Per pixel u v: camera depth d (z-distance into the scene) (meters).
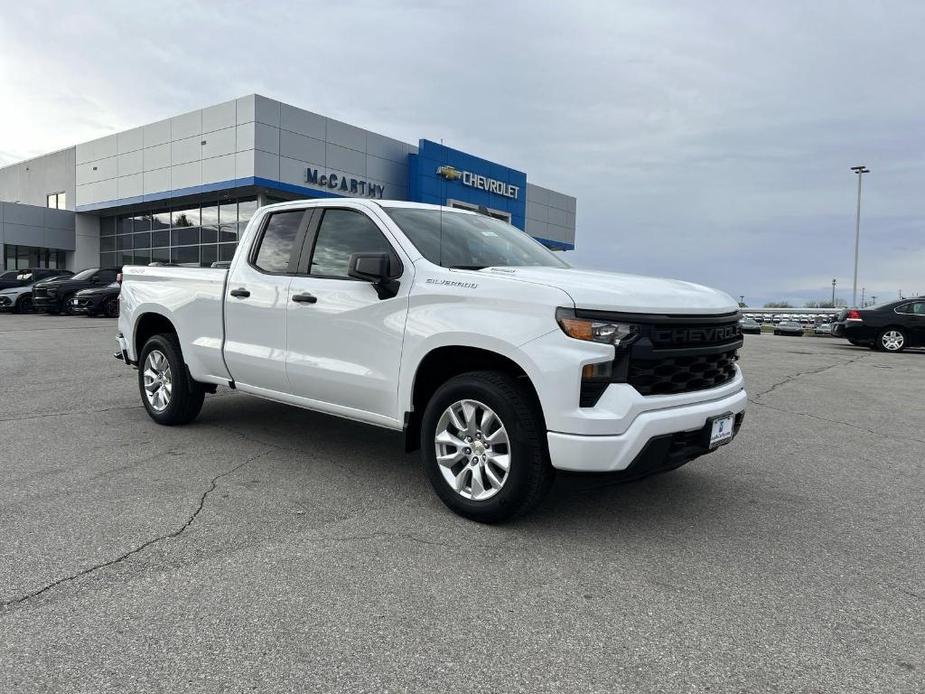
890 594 2.92
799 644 2.49
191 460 4.75
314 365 4.37
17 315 22.00
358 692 2.14
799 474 4.83
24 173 33.97
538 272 3.81
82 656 2.30
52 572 2.94
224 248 26.50
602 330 3.24
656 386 3.43
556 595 2.84
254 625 2.53
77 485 4.13
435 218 4.50
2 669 2.22
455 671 2.27
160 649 2.36
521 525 3.65
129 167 27.72
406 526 3.59
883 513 4.00
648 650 2.43
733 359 4.11
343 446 5.22
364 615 2.63
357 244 4.33
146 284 5.91
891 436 6.19
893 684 2.24
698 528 3.68
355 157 26.03
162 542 3.29
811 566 3.21
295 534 3.44
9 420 5.89
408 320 3.85
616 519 3.79
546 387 3.26
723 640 2.51
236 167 23.20
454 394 3.65
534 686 2.20
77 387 7.62
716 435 3.69
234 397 7.18
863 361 13.80
